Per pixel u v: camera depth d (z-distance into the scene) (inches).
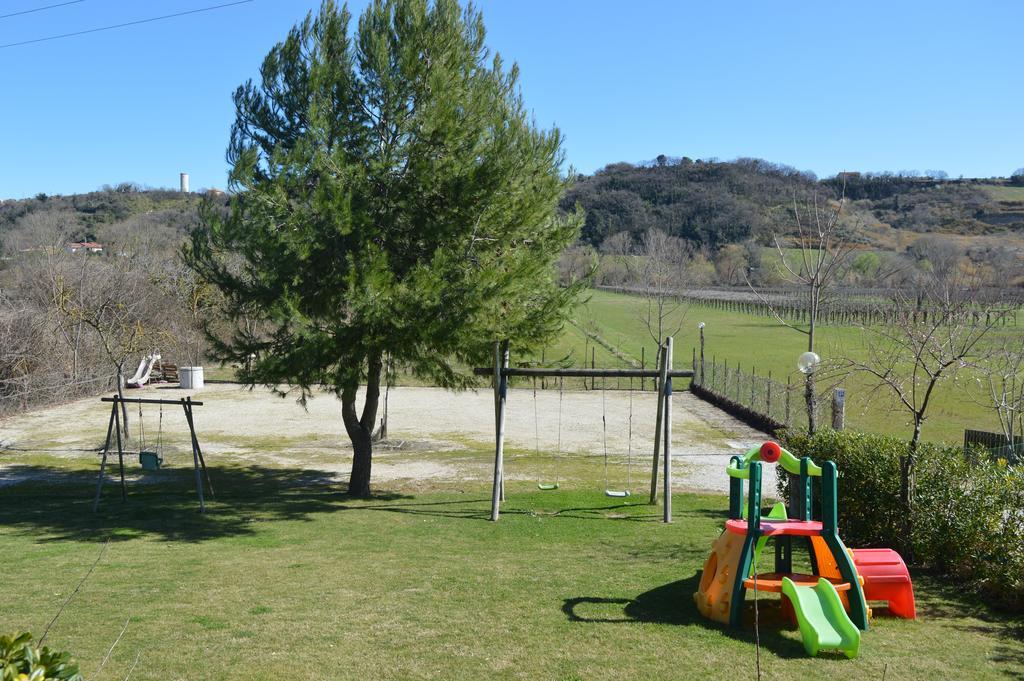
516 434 927.7
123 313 1285.7
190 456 791.7
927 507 330.6
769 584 264.1
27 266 1427.2
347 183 518.0
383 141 541.3
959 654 238.2
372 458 784.3
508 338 538.9
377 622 269.0
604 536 442.6
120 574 348.8
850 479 373.4
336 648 240.8
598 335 2036.2
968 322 448.1
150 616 275.9
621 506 555.8
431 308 498.3
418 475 699.4
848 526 378.6
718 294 2859.3
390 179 529.3
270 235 503.2
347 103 538.9
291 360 498.6
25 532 472.7
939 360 363.9
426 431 947.3
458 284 508.4
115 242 1784.0
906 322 392.5
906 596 274.4
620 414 1099.9
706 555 383.6
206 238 557.9
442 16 540.1
